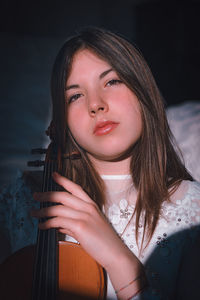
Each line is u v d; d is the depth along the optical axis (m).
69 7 11.52
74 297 0.93
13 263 1.03
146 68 1.16
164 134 1.19
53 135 1.23
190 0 7.67
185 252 1.07
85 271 0.97
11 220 1.31
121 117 1.05
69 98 1.12
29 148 4.83
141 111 1.11
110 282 1.03
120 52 1.11
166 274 1.04
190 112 3.19
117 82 1.08
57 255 0.99
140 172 1.16
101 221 0.99
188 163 2.57
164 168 1.17
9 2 11.06
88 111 1.06
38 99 7.14
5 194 1.38
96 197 1.17
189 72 7.81
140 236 1.10
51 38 11.30
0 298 0.97
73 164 1.23
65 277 0.96
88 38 1.10
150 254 1.07
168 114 3.20
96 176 1.20
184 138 2.78
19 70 8.86
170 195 1.14
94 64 1.07
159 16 7.95
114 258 0.93
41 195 1.02
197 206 1.12
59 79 1.12
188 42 7.76
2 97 7.07
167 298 1.00
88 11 11.53
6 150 4.67
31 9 11.32
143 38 8.14
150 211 1.11
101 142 1.06
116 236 0.98
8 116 6.05
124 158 1.18
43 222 0.99
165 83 7.84
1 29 11.16
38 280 0.94
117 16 10.88
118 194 1.18
